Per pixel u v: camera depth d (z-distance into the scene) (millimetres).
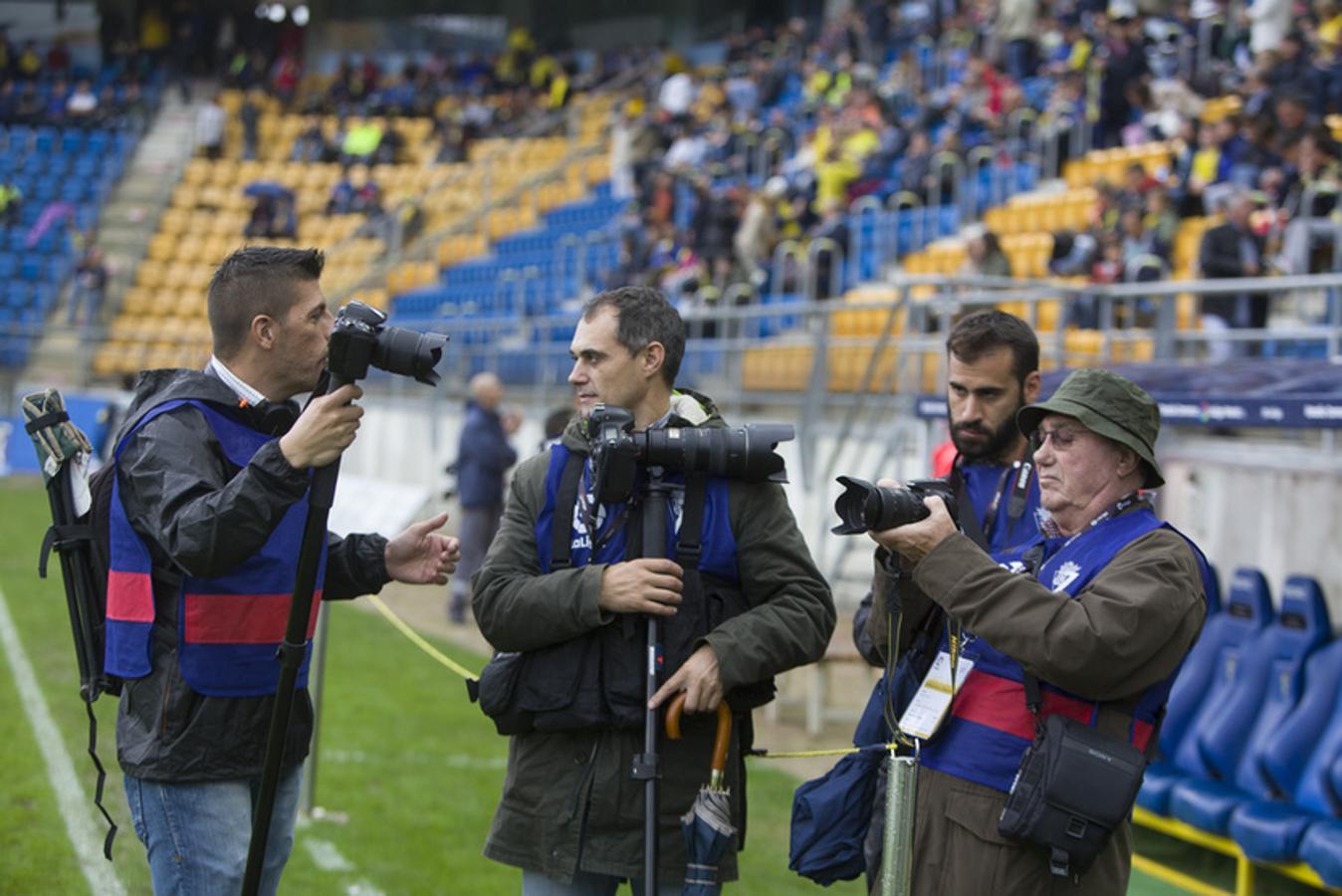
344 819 5652
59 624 9438
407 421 17078
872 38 19391
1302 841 4504
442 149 25203
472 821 5699
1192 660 5508
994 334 3305
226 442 2904
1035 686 2697
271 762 2723
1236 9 14055
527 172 23891
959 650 2854
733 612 2895
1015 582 2633
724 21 26609
